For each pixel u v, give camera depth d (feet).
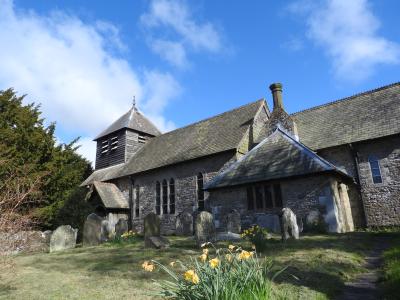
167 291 13.83
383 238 39.55
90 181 104.37
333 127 68.44
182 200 75.92
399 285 17.12
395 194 55.88
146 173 87.10
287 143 57.93
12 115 63.05
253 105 82.02
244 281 13.00
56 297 18.79
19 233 24.71
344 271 22.18
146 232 41.14
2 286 21.99
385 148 58.39
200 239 38.81
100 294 18.92
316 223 47.70
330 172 48.73
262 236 34.45
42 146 63.77
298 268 22.63
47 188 61.41
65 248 46.96
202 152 74.69
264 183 54.75
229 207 58.08
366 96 71.31
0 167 45.80
